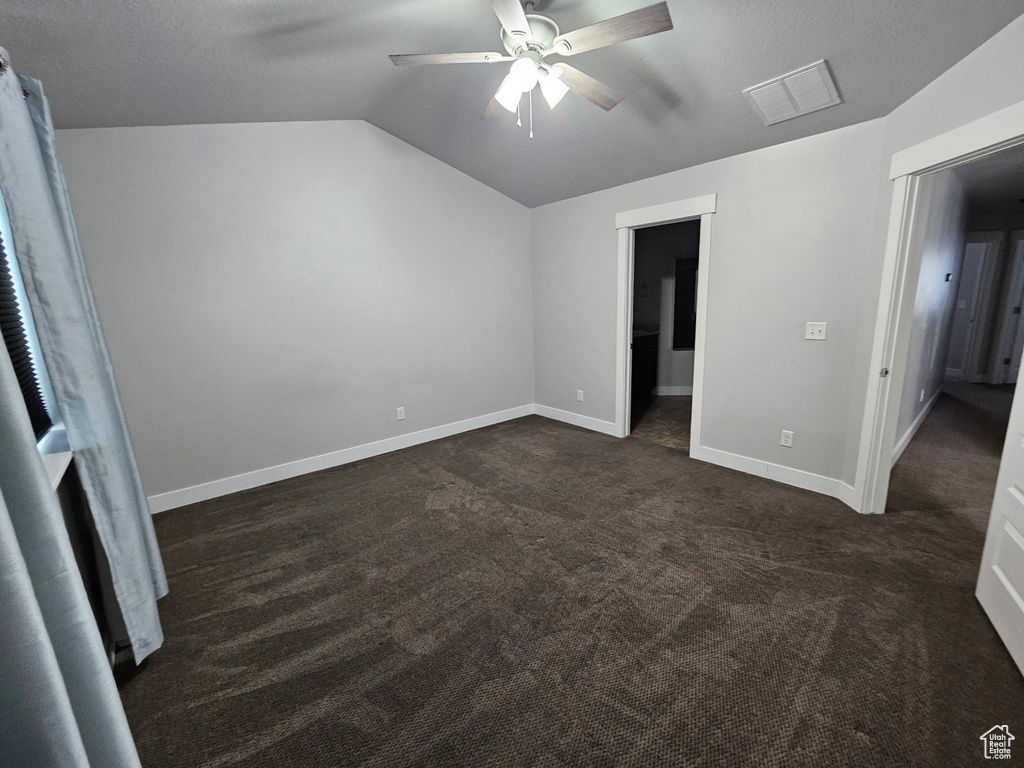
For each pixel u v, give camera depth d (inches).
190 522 104.0
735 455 124.0
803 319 104.8
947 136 71.3
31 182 49.1
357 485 122.3
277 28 75.2
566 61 85.7
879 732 49.8
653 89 92.2
